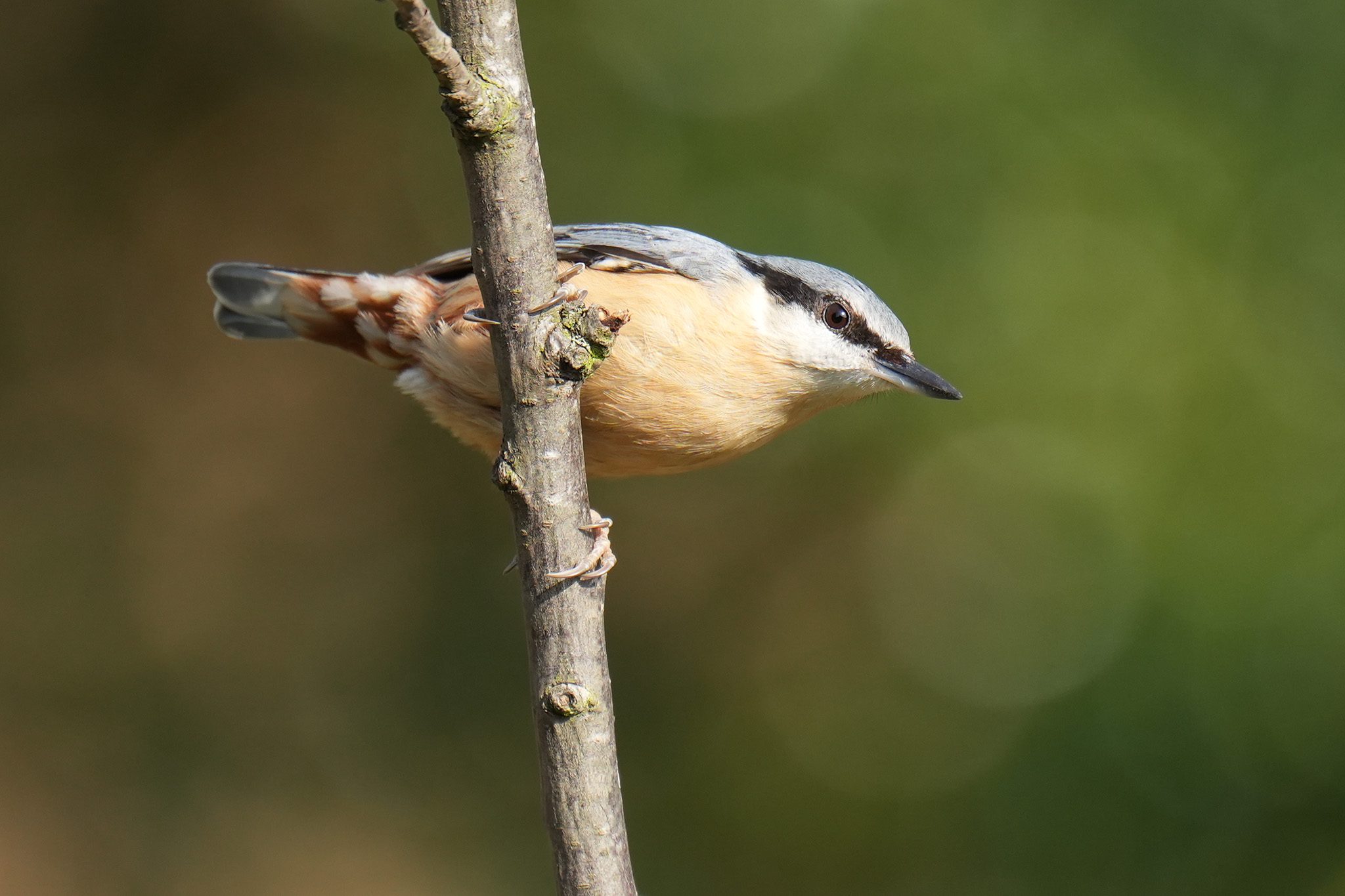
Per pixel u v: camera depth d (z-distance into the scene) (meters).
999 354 10.86
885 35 11.48
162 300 13.34
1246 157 10.92
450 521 13.02
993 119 11.17
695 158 11.52
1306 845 9.73
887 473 11.74
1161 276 10.77
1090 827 10.15
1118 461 10.56
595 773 4.18
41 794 11.73
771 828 11.58
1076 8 11.40
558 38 12.17
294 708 12.49
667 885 11.41
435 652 12.64
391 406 13.34
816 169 11.34
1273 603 10.05
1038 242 10.90
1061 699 10.54
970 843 10.64
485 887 11.58
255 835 11.75
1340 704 9.80
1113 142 11.05
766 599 12.36
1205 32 11.25
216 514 13.20
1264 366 10.52
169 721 12.34
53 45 13.04
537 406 4.18
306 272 6.39
